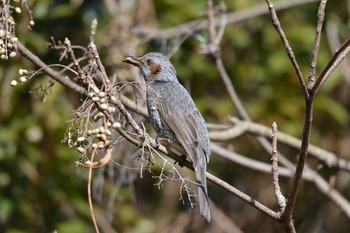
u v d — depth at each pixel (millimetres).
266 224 16312
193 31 13430
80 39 13977
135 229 14562
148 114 9938
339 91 16125
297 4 14008
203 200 8414
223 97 15180
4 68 13367
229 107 14992
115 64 12305
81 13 14008
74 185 13391
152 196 15906
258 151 16094
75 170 13289
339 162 12328
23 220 13516
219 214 15867
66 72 13461
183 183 7676
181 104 9820
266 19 15281
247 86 15328
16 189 13336
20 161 13195
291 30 15039
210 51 11945
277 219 7742
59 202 13656
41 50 13383
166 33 13320
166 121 9695
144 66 10570
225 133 11695
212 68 14703
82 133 7105
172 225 15680
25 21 13109
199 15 13891
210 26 11898
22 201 13344
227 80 12148
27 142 13242
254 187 16328
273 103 15227
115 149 10836
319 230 16797
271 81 15281
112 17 13273
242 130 11805
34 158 13180
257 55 15281
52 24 14023
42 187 13336
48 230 13492
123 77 11258
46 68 8555
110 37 12750
